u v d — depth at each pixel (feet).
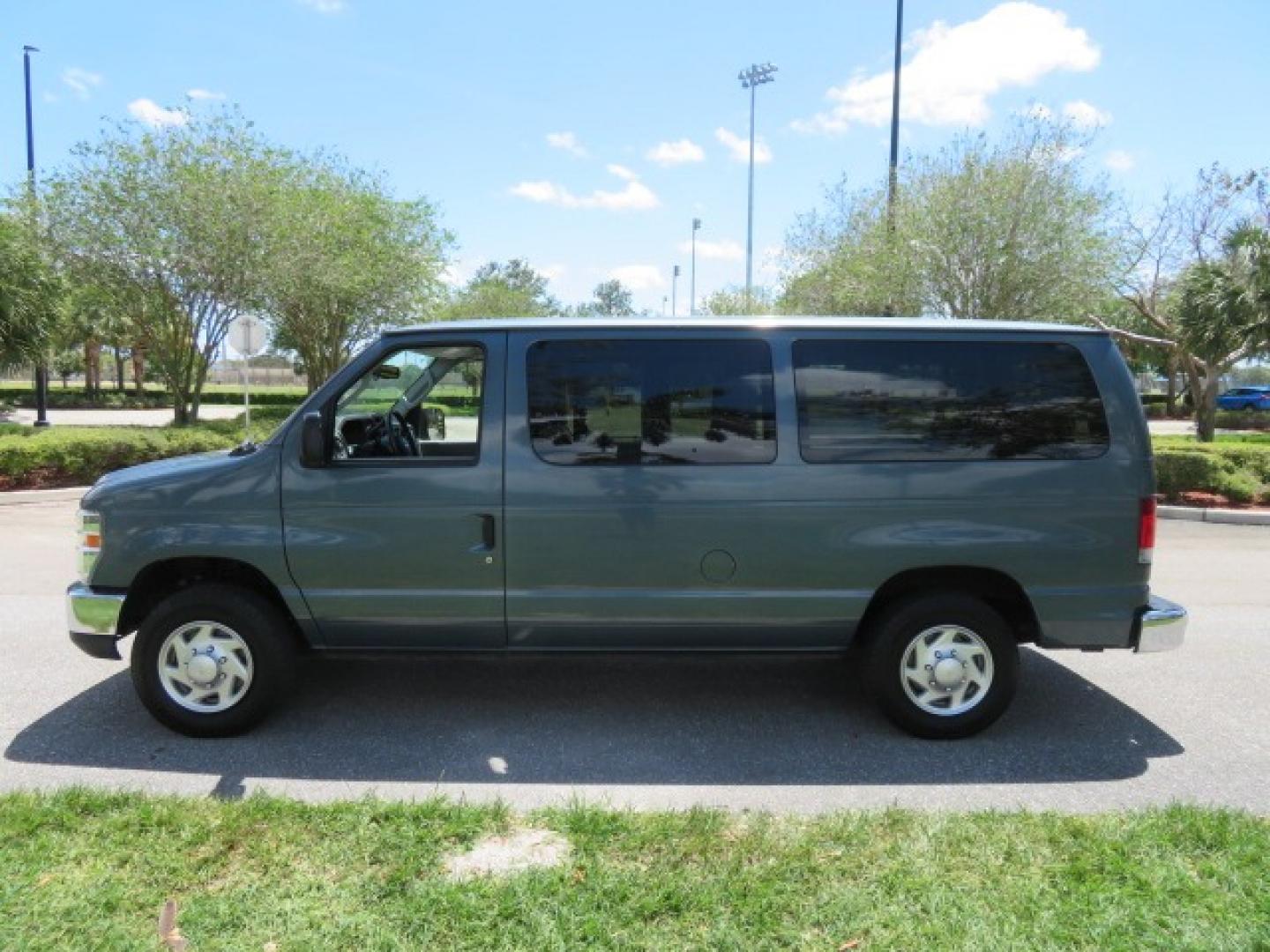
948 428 14.73
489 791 13.20
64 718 15.90
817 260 81.10
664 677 18.31
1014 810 12.61
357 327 91.66
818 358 14.79
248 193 67.41
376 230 86.63
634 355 14.79
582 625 14.83
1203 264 69.67
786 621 14.80
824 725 15.89
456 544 14.64
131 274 68.90
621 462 14.64
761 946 9.04
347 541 14.62
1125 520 14.66
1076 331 14.97
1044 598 14.70
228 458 14.93
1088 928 9.28
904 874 10.32
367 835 11.10
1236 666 19.51
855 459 14.61
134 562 14.75
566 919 9.37
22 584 26.02
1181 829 11.34
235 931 9.15
